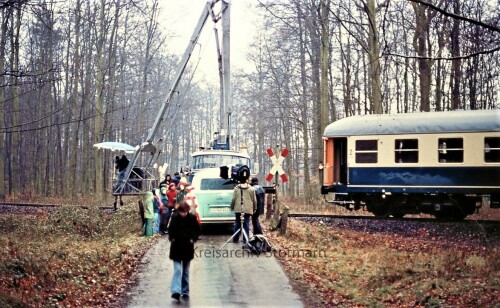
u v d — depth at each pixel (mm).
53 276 11695
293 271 12812
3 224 21188
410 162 21984
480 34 18141
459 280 11562
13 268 11352
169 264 13648
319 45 38125
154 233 19594
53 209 27203
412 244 17797
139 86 54625
